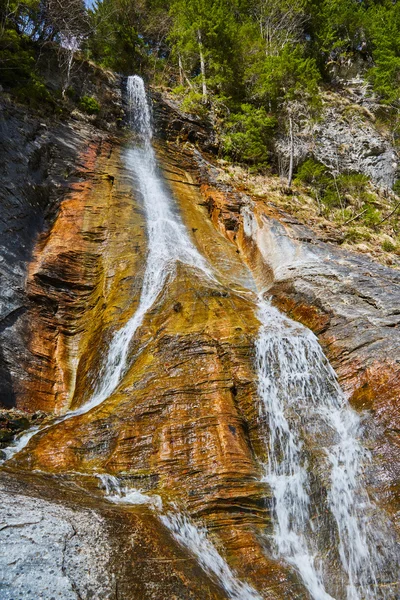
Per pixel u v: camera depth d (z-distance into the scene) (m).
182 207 17.72
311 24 37.84
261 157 24.50
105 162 18.36
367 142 28.16
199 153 24.12
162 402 7.46
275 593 5.08
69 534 4.47
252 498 6.26
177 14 32.31
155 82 30.73
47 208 14.40
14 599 3.56
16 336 10.09
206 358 8.45
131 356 9.14
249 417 7.61
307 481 6.70
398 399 7.43
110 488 6.07
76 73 22.88
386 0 43.19
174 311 10.25
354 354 8.76
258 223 15.92
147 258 12.96
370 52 37.94
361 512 6.13
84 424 7.26
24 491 5.11
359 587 5.49
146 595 4.10
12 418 8.16
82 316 11.68
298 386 8.38
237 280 13.75
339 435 7.45
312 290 11.10
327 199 21.89
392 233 20.08
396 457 6.68
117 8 32.56
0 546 4.02
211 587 4.59
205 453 6.71
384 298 10.38
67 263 12.45
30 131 16.19
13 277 11.09
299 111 26.69
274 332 9.41
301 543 6.12
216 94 29.14
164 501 5.91
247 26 31.19
